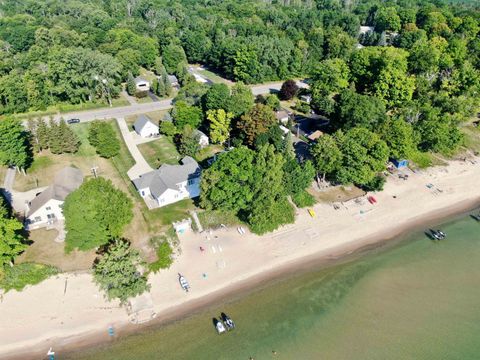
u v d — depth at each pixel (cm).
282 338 5231
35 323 5300
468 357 5019
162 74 12512
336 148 7525
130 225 6769
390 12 19250
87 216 5731
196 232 6794
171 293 5788
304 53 15112
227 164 6500
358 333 5322
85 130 10125
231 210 6856
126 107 11769
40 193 7194
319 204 7619
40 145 8856
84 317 5400
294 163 7344
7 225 5550
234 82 14300
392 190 8131
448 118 8950
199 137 9025
